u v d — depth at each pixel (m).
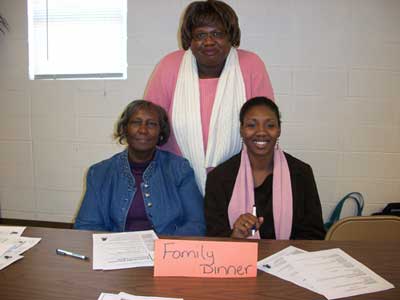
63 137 2.68
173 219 1.54
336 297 0.85
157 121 1.62
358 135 2.47
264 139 1.54
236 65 1.74
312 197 1.55
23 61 2.63
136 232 1.20
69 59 2.61
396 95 2.41
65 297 0.84
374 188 2.51
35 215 2.78
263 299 0.84
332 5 2.35
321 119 2.46
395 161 2.48
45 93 2.65
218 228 1.48
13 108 2.69
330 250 1.09
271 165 1.60
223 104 1.71
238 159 1.60
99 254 1.04
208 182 1.59
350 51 2.38
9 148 2.74
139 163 1.60
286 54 2.42
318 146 2.49
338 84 2.42
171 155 1.67
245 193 1.54
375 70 2.40
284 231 1.51
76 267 0.98
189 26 1.68
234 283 0.91
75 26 2.58
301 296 0.86
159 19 2.46
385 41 2.36
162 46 2.49
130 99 2.57
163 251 0.95
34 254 1.05
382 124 2.45
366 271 0.97
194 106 1.72
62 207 2.75
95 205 1.54
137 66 2.53
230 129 1.72
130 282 0.91
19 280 0.91
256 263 0.95
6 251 1.06
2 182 2.78
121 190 1.55
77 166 2.70
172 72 1.79
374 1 2.33
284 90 2.45
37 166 2.73
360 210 2.52
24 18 2.60
